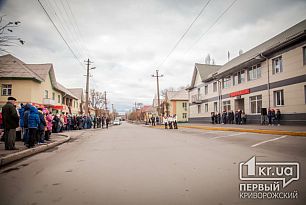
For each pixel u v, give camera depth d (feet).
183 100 193.47
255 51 81.82
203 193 12.12
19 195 12.31
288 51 59.47
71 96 142.10
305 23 62.80
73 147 33.50
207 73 120.26
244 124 73.87
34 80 90.53
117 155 24.97
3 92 87.61
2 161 20.31
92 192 12.62
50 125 39.83
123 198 11.62
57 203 11.10
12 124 26.43
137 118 364.38
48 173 17.19
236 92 84.48
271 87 65.98
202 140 37.45
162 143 35.22
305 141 30.50
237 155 22.41
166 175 15.80
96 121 114.83
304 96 54.65
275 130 42.34
